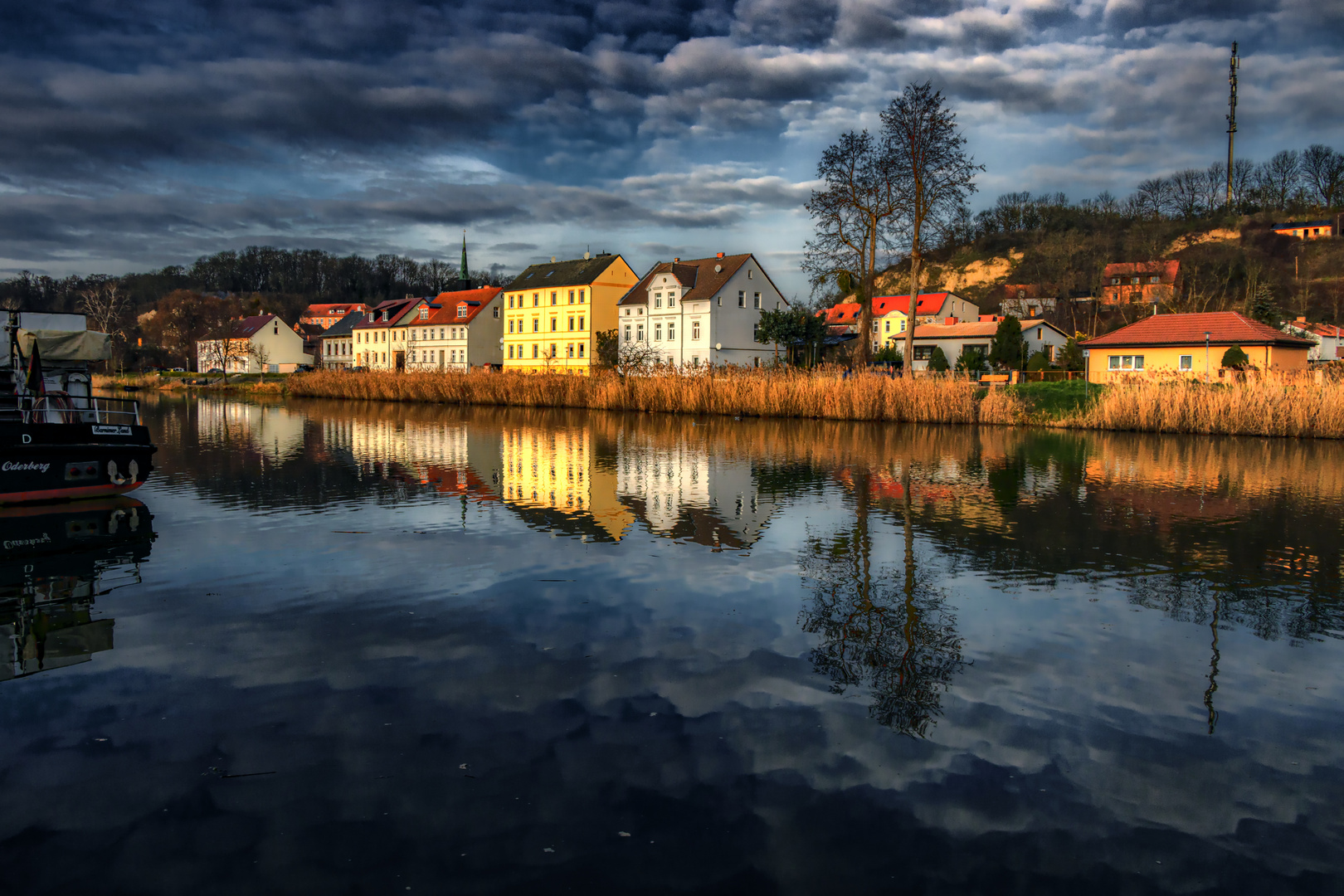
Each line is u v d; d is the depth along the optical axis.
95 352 17.20
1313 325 71.25
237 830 4.56
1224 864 4.29
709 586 9.38
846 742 5.58
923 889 4.08
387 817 4.68
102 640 7.56
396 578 9.69
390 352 91.38
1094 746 5.55
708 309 60.94
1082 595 9.06
